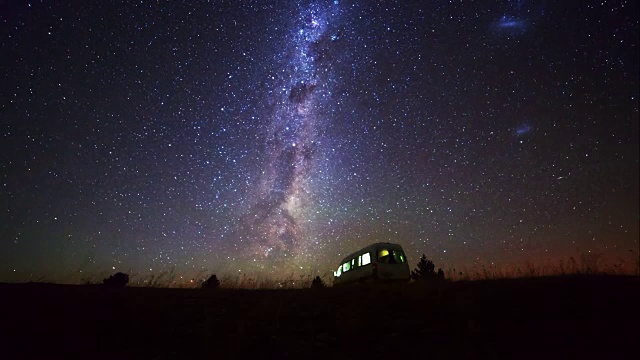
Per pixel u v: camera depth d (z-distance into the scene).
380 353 5.43
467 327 6.29
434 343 5.71
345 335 6.12
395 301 8.02
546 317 6.59
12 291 8.36
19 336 5.93
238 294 9.38
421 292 8.64
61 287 9.24
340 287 11.07
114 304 7.75
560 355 5.10
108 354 5.45
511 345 5.50
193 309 7.57
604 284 8.51
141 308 7.47
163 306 7.62
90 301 7.87
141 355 5.43
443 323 6.57
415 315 7.07
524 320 6.51
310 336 6.20
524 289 8.49
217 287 11.85
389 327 6.47
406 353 5.39
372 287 10.12
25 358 5.22
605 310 6.75
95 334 6.18
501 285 9.13
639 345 5.27
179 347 5.75
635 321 6.14
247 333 6.20
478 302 7.66
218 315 7.19
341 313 7.29
